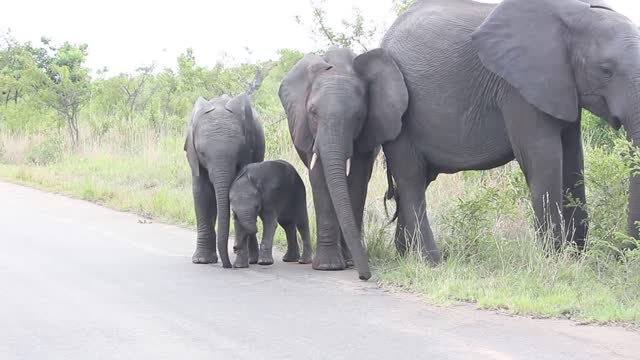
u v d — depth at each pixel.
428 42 12.81
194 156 13.45
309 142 12.66
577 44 11.90
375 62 12.59
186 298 10.70
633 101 11.38
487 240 12.71
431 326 9.14
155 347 8.49
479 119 12.52
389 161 13.03
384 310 9.93
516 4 12.22
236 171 13.34
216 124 13.15
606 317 9.20
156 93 43.69
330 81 12.36
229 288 11.34
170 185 24.08
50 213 19.67
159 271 12.60
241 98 13.63
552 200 12.01
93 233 16.52
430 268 11.91
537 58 11.96
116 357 8.16
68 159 32.16
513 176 14.88
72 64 50.75
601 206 12.95
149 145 30.98
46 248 14.63
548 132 12.02
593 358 7.85
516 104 12.15
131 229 17.14
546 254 11.55
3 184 27.08
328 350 8.31
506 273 11.29
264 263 13.09
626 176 12.90
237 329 9.15
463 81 12.54
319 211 12.75
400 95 12.45
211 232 13.48
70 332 9.08
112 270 12.65
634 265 10.86
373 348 8.34
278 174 13.01
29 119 39.53
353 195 13.06
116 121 35.72
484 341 8.49
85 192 23.20
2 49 52.31
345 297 10.70
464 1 13.49
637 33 11.76
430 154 12.85
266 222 13.08
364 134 12.67
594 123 17.44
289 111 13.01
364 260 11.76
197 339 8.77
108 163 29.77
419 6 13.61
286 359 8.05
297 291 11.10
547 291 10.37
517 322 9.25
